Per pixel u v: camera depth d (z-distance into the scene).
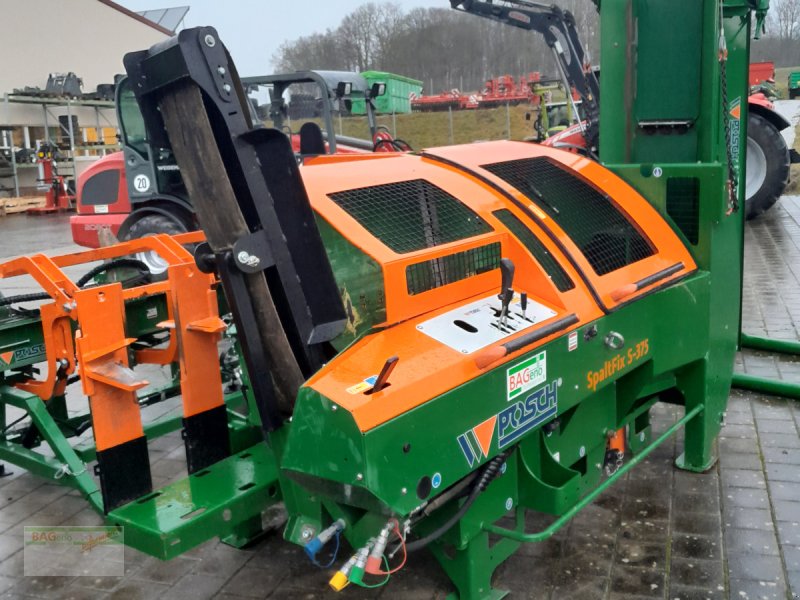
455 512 2.63
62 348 3.66
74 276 9.99
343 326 2.45
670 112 3.83
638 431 4.09
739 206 4.75
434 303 2.64
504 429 2.56
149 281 4.29
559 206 3.35
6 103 23.06
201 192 2.44
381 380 2.17
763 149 11.62
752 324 6.54
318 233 2.38
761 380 4.95
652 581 3.02
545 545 3.29
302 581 3.13
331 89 8.25
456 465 2.38
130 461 2.86
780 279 8.18
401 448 2.19
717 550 3.21
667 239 3.69
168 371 6.20
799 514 3.47
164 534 2.42
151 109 2.49
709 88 3.71
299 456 2.28
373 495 2.12
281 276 2.44
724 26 4.17
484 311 2.71
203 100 2.31
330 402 2.15
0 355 3.82
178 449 4.63
